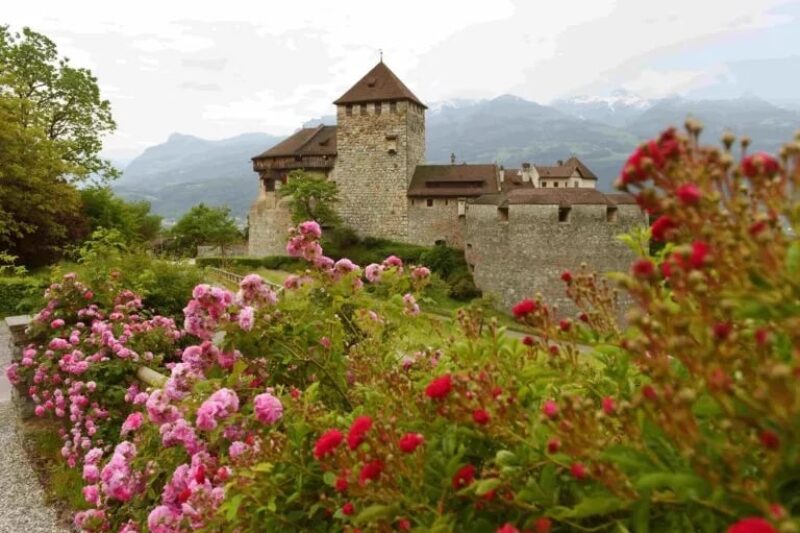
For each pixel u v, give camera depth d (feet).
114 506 14.67
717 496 4.50
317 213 137.80
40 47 101.76
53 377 22.98
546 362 7.73
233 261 126.31
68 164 85.92
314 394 10.16
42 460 22.62
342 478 7.00
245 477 8.72
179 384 12.14
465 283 113.91
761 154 4.79
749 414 4.38
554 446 5.52
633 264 5.25
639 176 4.99
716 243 4.62
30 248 86.48
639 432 5.25
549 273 103.40
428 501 6.92
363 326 13.75
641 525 5.08
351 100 140.36
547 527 5.64
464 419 6.86
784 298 4.29
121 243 35.91
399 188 139.44
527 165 188.55
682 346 4.43
